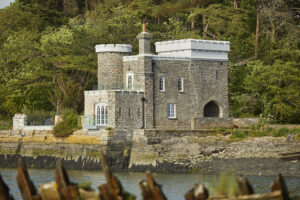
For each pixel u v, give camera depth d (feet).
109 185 196.34
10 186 311.06
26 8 615.98
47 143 416.87
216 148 398.62
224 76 453.17
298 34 546.67
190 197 199.62
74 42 517.55
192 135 408.87
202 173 364.38
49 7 620.49
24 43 526.98
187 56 439.22
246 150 394.11
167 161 383.45
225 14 564.30
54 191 197.77
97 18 563.07
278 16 554.46
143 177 352.28
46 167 413.80
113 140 391.04
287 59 536.83
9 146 435.94
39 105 513.86
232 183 244.63
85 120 408.26
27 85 504.43
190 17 584.40
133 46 530.27
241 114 507.71
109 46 432.66
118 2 607.37
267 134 416.87
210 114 456.86
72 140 404.77
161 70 426.51
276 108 491.72
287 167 361.30
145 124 416.87
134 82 425.69
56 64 496.64
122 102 405.80
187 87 437.17
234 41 561.02
